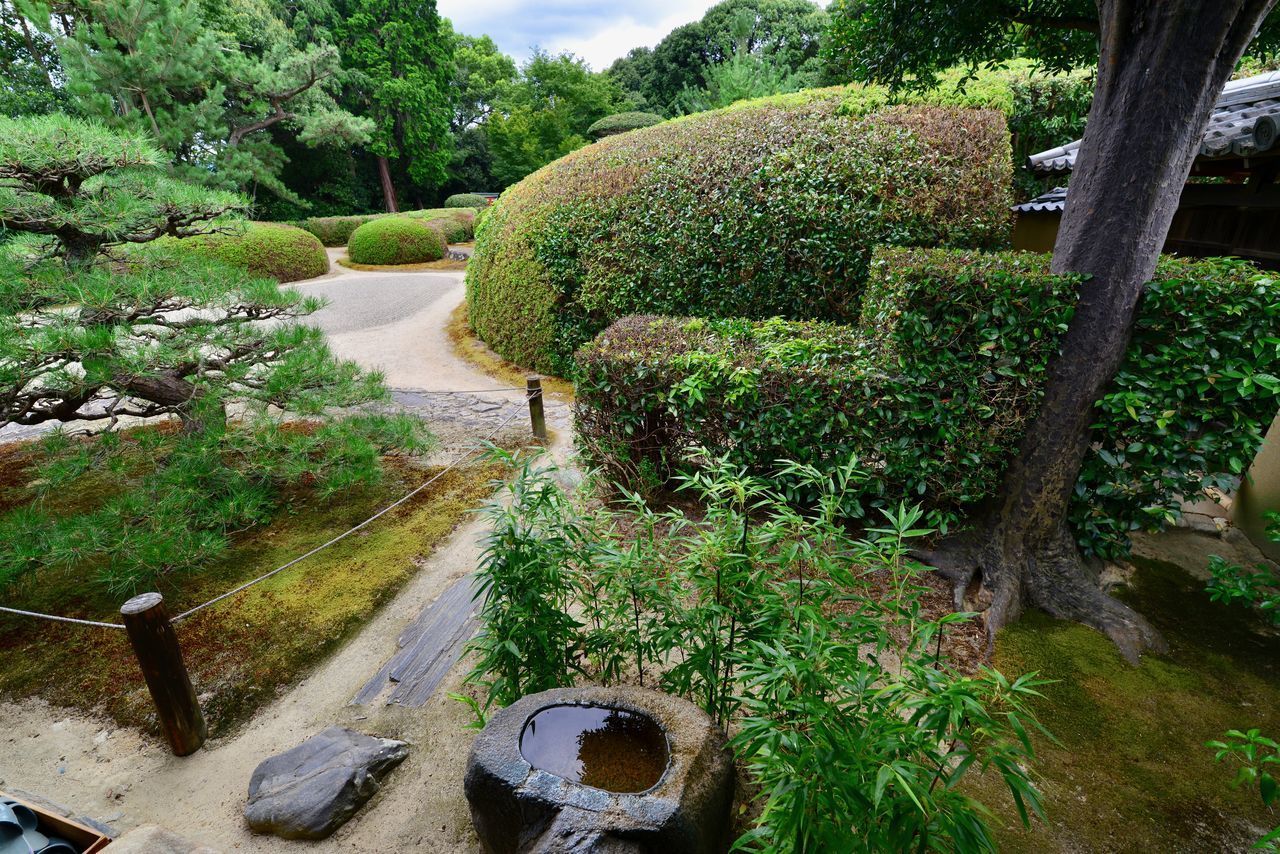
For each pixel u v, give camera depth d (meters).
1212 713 2.45
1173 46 2.51
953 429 3.24
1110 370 2.95
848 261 5.66
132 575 3.18
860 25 3.99
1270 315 2.65
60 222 3.77
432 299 12.27
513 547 2.15
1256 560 3.43
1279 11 3.26
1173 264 3.12
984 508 3.44
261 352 4.09
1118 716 2.44
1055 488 3.12
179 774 2.30
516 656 2.04
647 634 2.23
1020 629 2.96
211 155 17.50
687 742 1.70
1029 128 7.44
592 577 2.59
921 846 1.30
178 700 2.29
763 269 6.04
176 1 14.59
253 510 3.74
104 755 2.38
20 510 3.37
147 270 3.85
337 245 20.38
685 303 6.53
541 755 1.75
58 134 3.57
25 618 3.15
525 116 25.83
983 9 3.48
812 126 6.38
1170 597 3.19
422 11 25.36
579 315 7.38
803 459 3.68
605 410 4.11
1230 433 2.85
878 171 5.55
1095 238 2.84
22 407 3.33
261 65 17.16
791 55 25.06
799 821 1.26
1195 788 2.12
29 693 2.67
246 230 4.62
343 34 23.83
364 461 4.07
